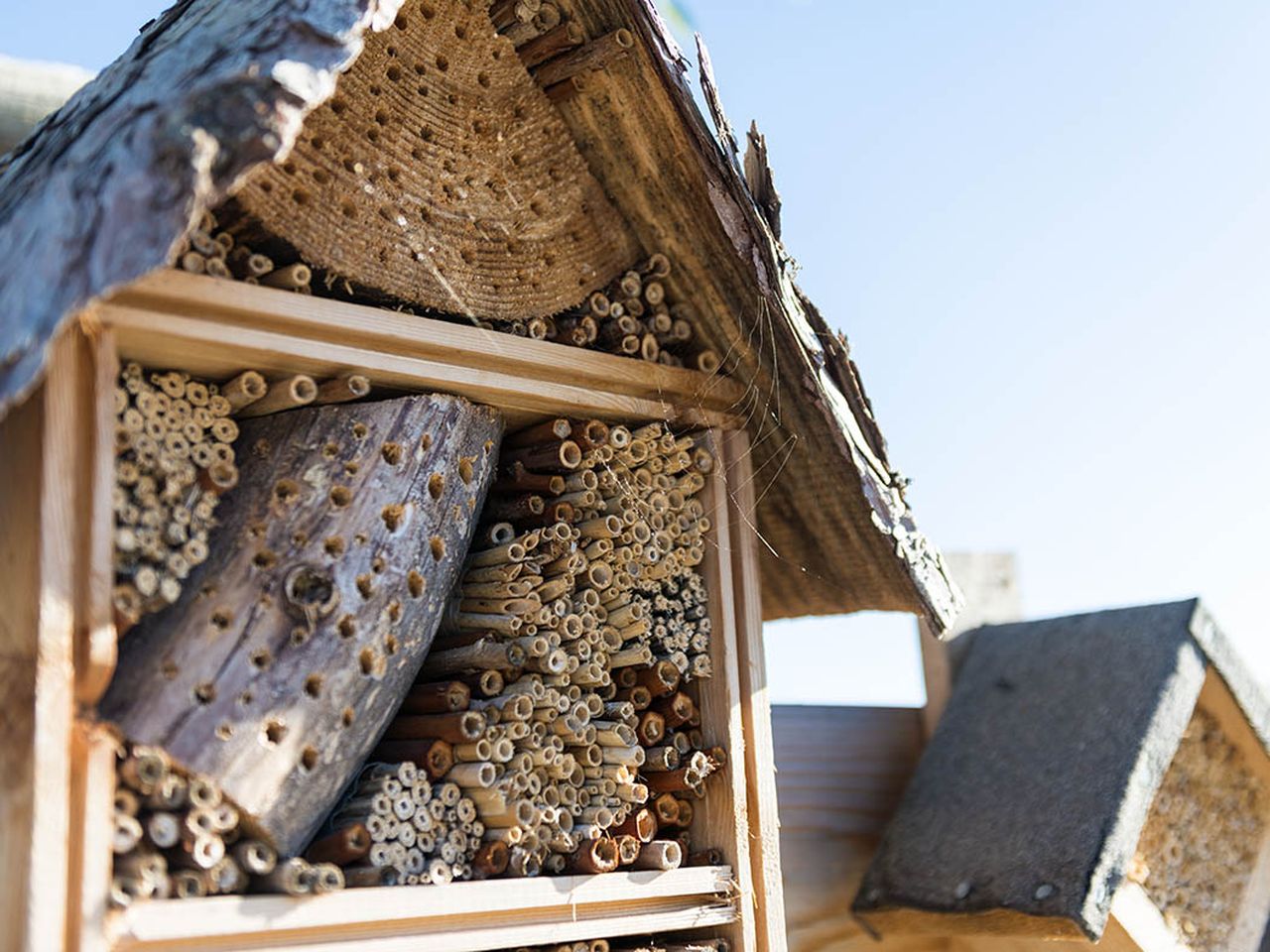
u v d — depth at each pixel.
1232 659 3.89
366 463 2.63
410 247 2.74
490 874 2.71
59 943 2.06
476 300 2.87
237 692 2.38
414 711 2.82
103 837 2.15
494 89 2.88
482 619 2.92
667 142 2.93
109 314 2.27
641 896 2.84
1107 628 4.07
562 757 2.88
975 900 3.62
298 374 2.60
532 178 2.97
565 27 2.84
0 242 2.13
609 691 3.05
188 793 2.29
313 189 2.58
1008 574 4.70
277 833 2.40
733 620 3.17
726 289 3.09
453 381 2.76
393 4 2.30
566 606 2.98
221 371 2.53
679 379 3.14
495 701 2.84
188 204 1.99
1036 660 4.21
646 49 2.80
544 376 2.92
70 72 3.42
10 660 2.18
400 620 2.61
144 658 2.36
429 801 2.66
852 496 3.25
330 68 2.15
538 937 2.67
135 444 2.37
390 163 2.72
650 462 3.12
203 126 2.02
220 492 2.54
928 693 4.46
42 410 2.19
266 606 2.46
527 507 3.02
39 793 2.07
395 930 2.48
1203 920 3.93
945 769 4.13
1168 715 3.71
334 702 2.49
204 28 2.41
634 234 3.15
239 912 2.27
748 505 3.24
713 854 3.04
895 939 4.07
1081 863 3.47
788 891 3.94
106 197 1.98
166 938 2.19
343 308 2.58
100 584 2.18
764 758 3.13
